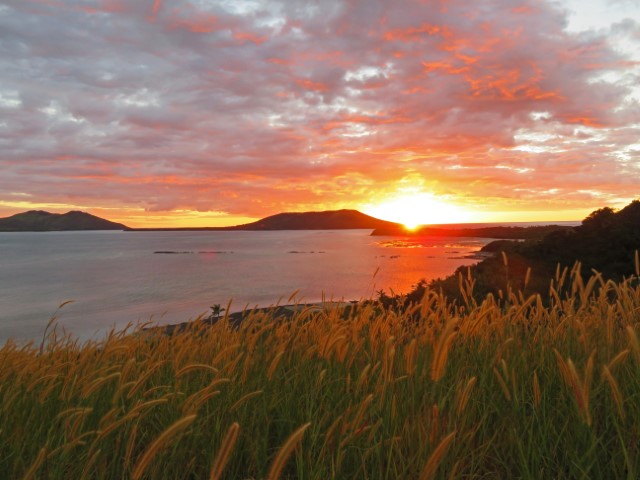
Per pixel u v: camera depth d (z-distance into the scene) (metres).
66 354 4.20
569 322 3.26
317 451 2.38
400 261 138.50
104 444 2.45
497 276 10.80
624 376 2.67
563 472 2.20
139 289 89.31
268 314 4.11
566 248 18.67
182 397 2.83
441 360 2.22
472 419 2.58
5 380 3.33
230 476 2.45
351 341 3.40
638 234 17.02
